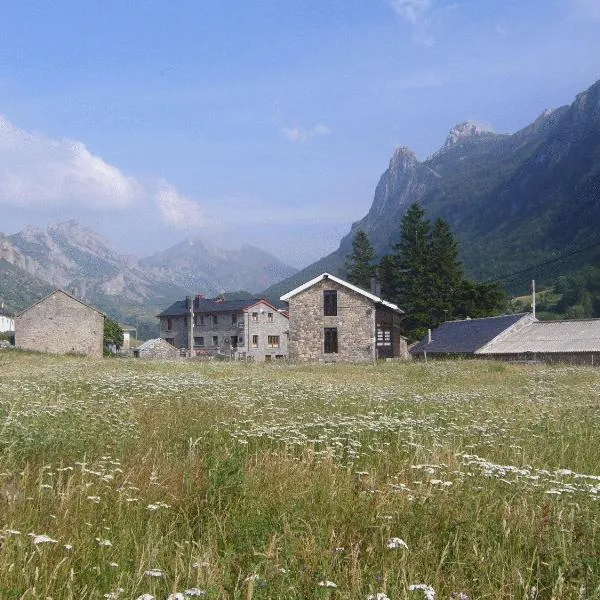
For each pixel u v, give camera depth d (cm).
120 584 466
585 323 4497
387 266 8288
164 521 628
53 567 492
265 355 8862
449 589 492
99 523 596
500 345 4791
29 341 7100
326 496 689
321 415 1366
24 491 652
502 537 588
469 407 1548
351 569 505
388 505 656
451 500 665
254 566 494
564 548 533
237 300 9412
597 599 475
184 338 9588
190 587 476
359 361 4916
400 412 1438
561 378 2684
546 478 751
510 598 481
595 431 1171
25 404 1255
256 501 658
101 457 823
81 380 2002
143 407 1370
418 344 6356
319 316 5094
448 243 7950
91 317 7338
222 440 952
